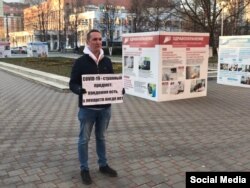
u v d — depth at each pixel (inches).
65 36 2834.6
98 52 179.2
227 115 349.7
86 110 178.1
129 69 478.0
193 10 1376.7
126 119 329.1
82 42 2866.6
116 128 294.2
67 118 333.7
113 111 367.2
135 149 237.1
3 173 195.0
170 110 374.9
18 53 2511.1
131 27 2418.8
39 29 2935.5
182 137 267.6
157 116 343.6
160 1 1519.4
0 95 484.7
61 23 2928.2
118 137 266.4
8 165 207.0
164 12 1583.4
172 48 429.1
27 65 1020.5
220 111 369.7
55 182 182.9
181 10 1405.0
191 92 460.4
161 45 418.0
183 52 440.8
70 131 285.3
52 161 213.8
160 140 259.1
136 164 208.5
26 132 282.4
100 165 193.6
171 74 435.2
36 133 279.1
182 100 442.0
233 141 257.1
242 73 576.1
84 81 173.9
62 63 1075.9
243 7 1432.1
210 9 1352.1
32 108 385.1
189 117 339.6
